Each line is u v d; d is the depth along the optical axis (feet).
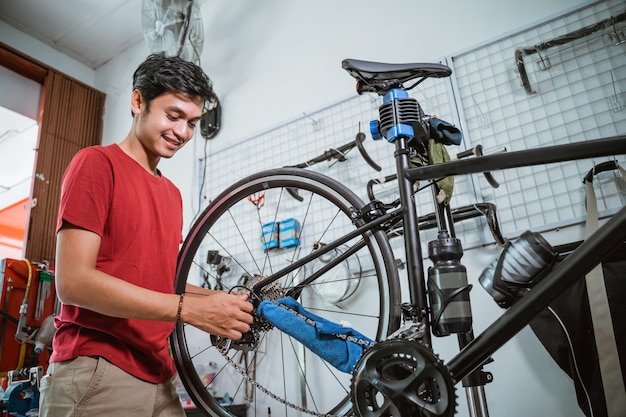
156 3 7.50
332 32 7.05
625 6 4.88
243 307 3.00
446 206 3.50
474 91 5.53
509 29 5.51
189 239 4.59
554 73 5.12
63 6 9.09
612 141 2.70
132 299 2.68
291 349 5.74
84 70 10.59
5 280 6.83
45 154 8.79
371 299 5.46
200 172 7.77
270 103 7.37
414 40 6.19
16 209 14.58
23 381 5.18
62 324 3.08
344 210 3.96
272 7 8.02
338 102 6.47
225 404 5.47
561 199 4.71
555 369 4.23
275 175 4.37
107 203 3.10
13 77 9.17
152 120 3.38
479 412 3.06
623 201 4.40
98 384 2.87
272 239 6.28
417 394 2.49
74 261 2.74
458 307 2.78
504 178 5.04
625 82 4.73
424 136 3.43
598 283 3.62
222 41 8.48
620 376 3.36
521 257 3.80
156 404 3.24
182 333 4.39
